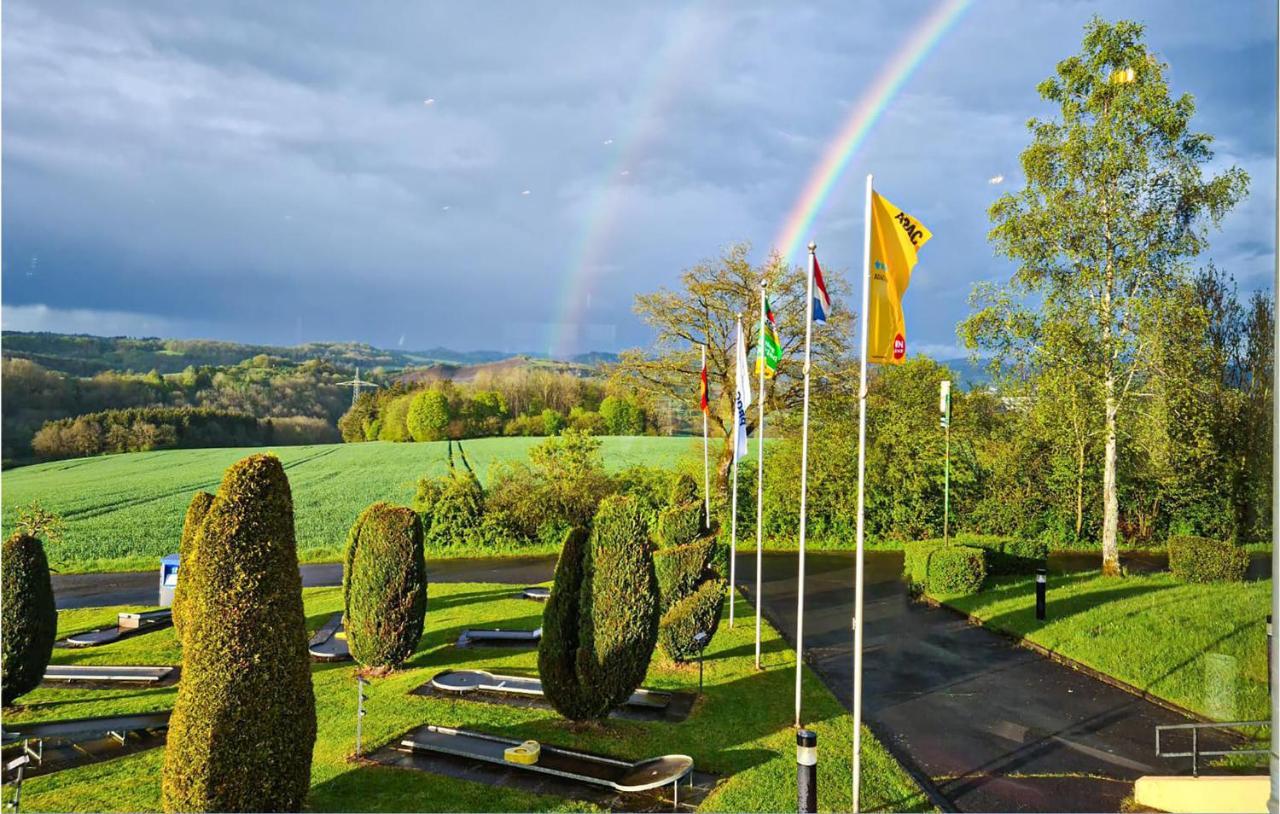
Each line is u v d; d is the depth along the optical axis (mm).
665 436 37375
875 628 16953
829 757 9586
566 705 9859
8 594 10953
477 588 21234
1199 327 21000
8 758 8992
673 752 9508
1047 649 14898
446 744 9391
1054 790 9164
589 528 10195
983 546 21547
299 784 7266
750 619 17578
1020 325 22516
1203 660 13375
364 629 12750
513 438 36375
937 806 8570
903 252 8914
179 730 6836
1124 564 24641
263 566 7062
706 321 29266
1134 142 21609
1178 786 8602
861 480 8367
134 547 25531
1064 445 26938
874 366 30172
